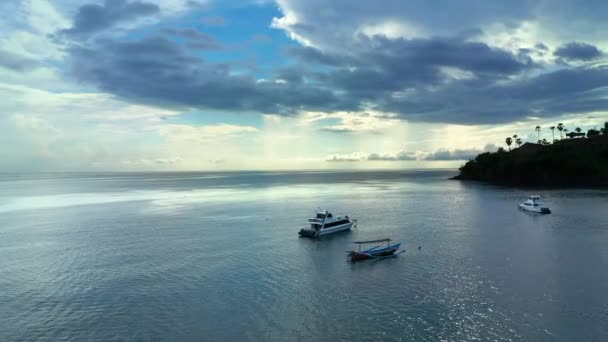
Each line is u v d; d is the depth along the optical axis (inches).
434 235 3245.6
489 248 2755.9
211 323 1619.1
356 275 2224.4
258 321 1630.2
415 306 1749.5
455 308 1717.5
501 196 6358.3
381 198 6496.1
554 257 2480.3
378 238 3218.5
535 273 2162.9
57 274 2289.6
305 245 3019.2
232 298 1886.1
